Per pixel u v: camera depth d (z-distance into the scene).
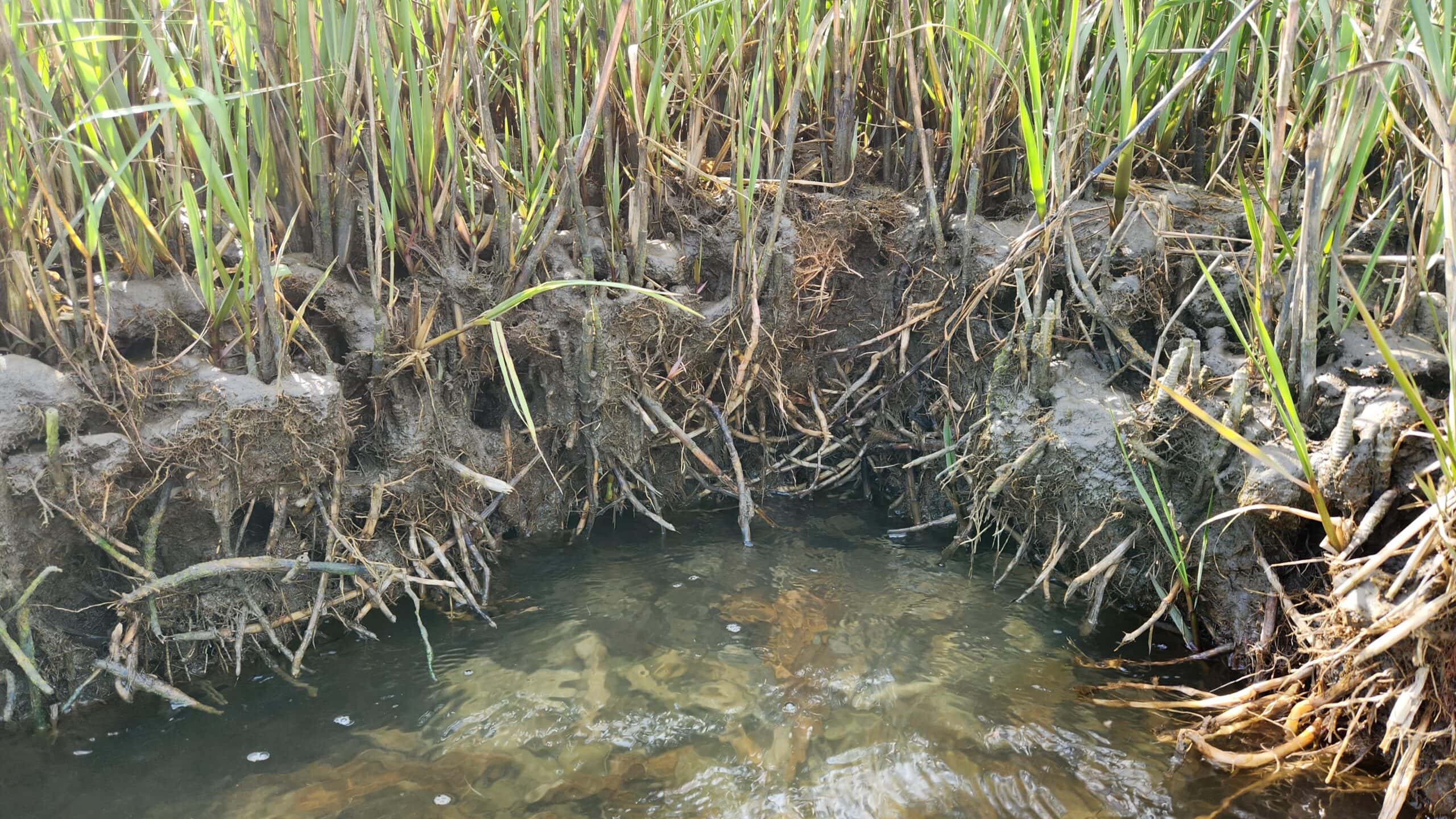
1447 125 0.59
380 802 0.61
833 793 0.63
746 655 0.77
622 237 0.91
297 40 0.76
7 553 0.66
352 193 0.83
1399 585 0.63
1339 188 0.78
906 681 0.74
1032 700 0.72
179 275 0.77
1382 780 0.64
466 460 0.86
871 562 0.92
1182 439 0.77
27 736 0.66
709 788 0.63
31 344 0.71
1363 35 0.66
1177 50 0.87
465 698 0.71
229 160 0.79
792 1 0.96
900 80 1.05
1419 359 0.74
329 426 0.75
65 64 0.69
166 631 0.73
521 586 0.86
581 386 0.92
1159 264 0.88
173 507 0.73
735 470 1.00
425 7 0.87
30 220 0.69
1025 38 0.94
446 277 0.86
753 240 0.93
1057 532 0.85
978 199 1.01
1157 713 0.71
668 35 0.89
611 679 0.73
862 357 1.07
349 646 0.77
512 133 1.00
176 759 0.64
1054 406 0.85
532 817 0.61
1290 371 0.75
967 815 0.62
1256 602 0.74
